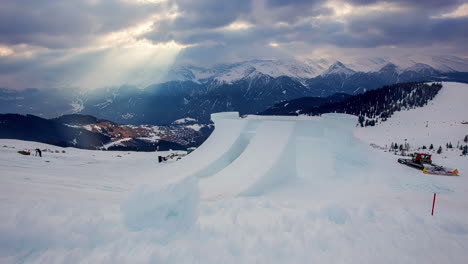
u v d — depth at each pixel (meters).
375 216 7.49
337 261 5.27
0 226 5.26
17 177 10.78
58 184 10.75
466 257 5.67
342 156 15.30
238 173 12.51
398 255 5.61
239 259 5.19
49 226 5.56
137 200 6.04
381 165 15.86
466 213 8.52
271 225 6.61
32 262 4.73
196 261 5.03
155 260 4.97
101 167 18.72
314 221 6.99
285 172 13.30
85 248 5.23
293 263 5.15
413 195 11.52
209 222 6.66
